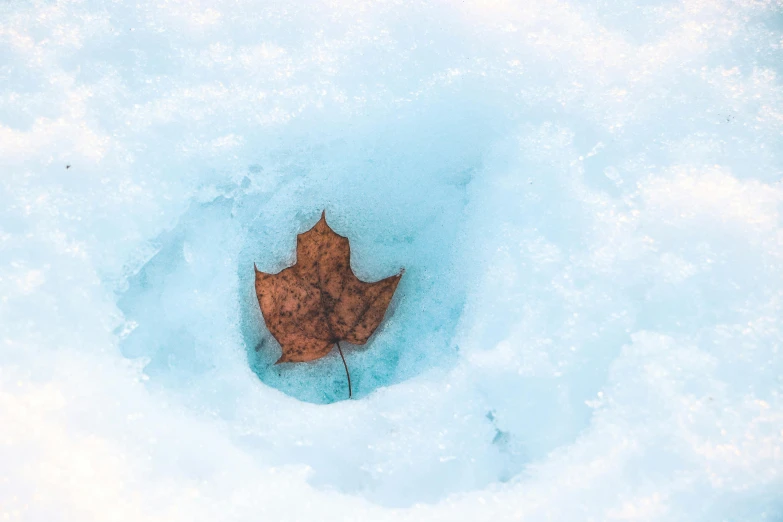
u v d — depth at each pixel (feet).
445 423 2.48
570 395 2.48
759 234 2.53
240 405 2.49
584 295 2.52
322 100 2.59
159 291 2.55
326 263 2.56
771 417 2.45
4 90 2.55
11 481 2.41
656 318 2.50
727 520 2.43
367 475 2.46
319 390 2.57
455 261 2.60
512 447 2.48
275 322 2.55
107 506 2.41
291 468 2.44
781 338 2.48
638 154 2.58
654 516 2.42
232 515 2.42
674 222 2.54
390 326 2.60
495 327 2.52
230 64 2.59
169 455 2.43
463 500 2.43
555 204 2.56
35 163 2.53
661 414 2.45
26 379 2.44
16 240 2.50
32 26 2.58
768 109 2.59
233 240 2.59
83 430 2.43
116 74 2.57
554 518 2.42
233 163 2.59
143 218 2.55
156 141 2.56
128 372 2.47
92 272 2.50
